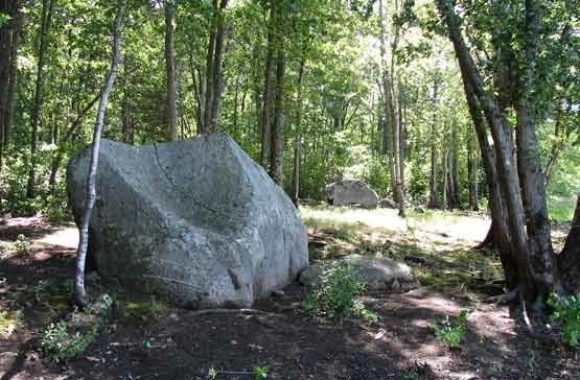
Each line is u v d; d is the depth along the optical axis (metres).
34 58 17.28
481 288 8.55
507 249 8.12
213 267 6.46
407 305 7.22
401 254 11.84
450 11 7.17
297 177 20.39
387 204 26.58
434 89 26.44
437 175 35.03
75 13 14.53
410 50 9.00
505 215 8.25
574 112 7.79
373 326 6.25
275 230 7.70
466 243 14.45
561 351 5.97
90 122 21.30
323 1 11.57
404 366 5.30
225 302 6.44
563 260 7.48
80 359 4.99
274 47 12.22
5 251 8.56
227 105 27.34
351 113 43.69
